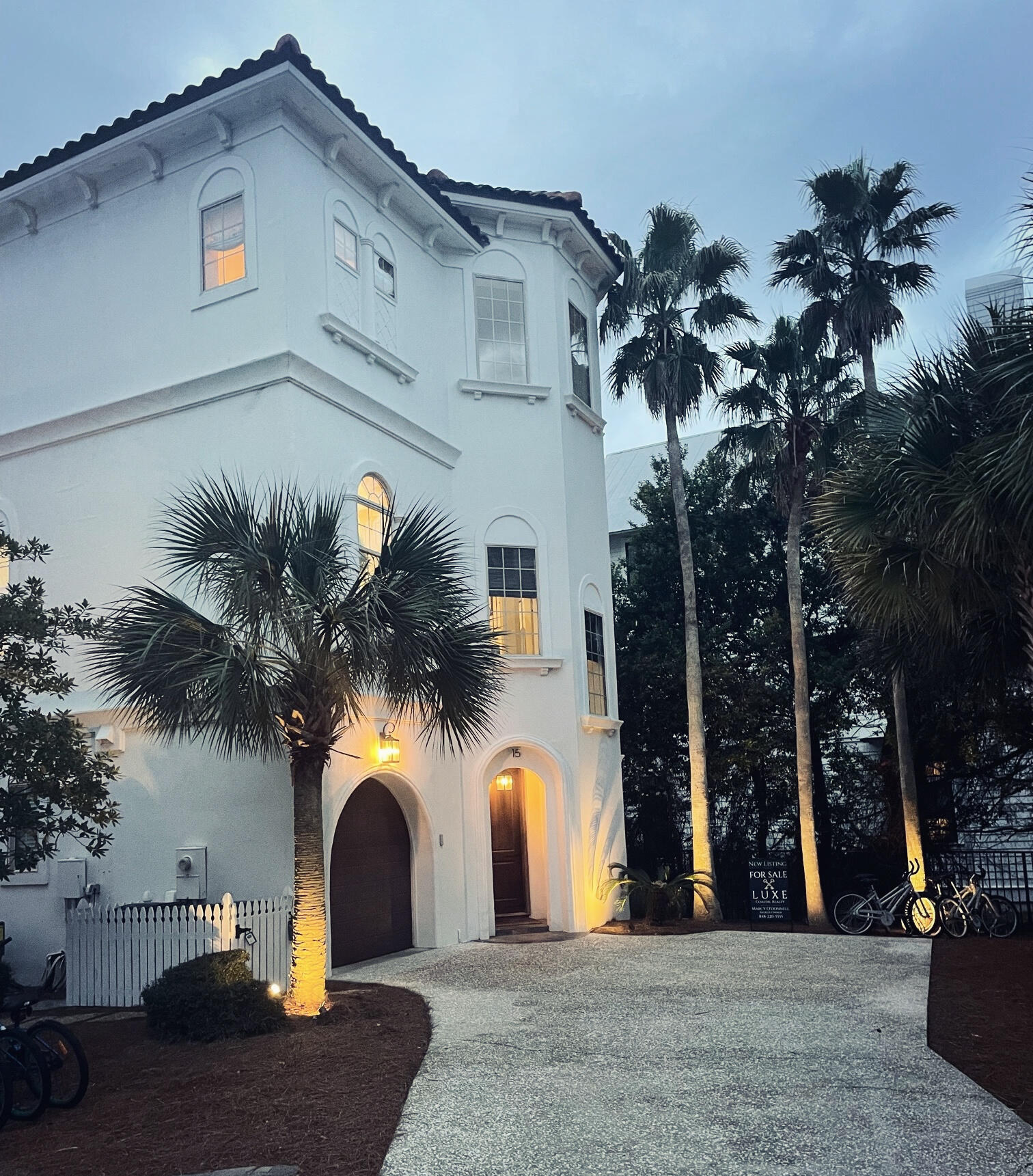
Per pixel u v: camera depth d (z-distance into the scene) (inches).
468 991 435.8
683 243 731.4
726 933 621.6
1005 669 525.7
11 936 532.4
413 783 553.3
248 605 353.7
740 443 735.7
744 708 784.9
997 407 409.4
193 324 524.7
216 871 477.4
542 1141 250.8
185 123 523.2
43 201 583.8
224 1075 313.0
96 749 508.4
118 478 539.8
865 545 442.3
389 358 568.7
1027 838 768.9
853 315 682.8
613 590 896.3
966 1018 371.2
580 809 634.2
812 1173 229.8
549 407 670.5
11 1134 271.9
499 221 673.6
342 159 551.5
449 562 406.0
